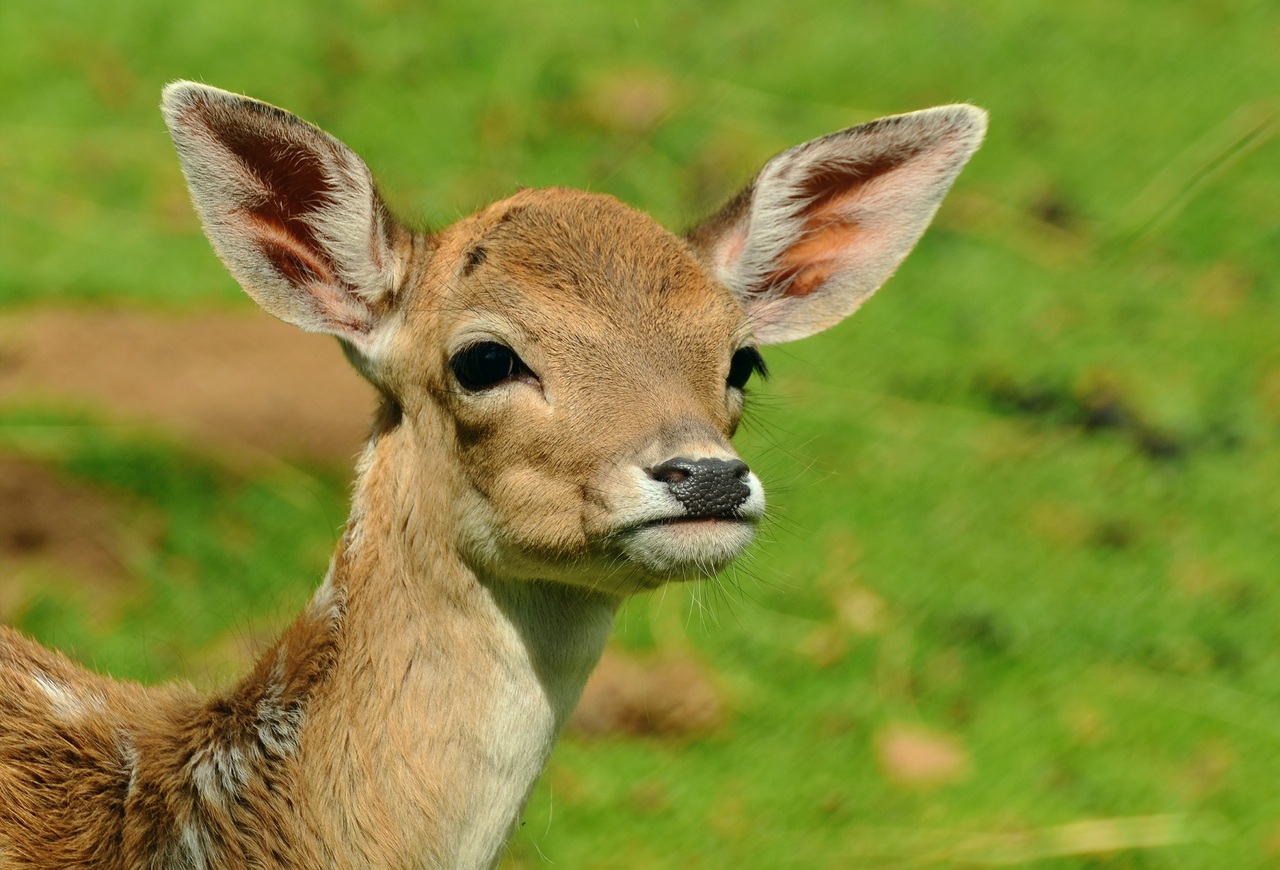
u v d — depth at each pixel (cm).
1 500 1162
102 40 1764
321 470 1239
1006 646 1149
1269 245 1594
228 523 1188
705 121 1716
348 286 726
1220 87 1792
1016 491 1291
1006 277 1545
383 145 1655
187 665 1034
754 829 993
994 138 1722
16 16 1778
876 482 1287
